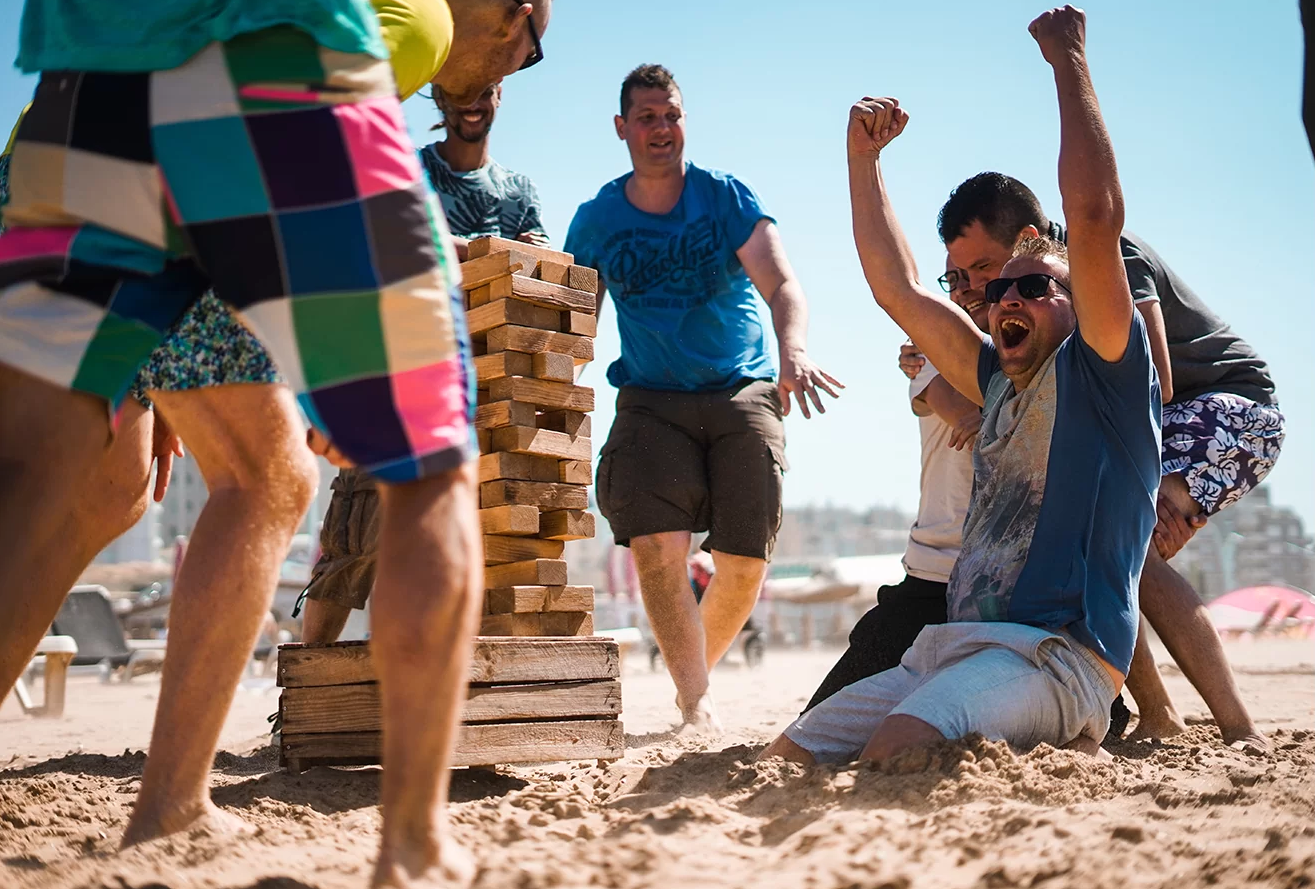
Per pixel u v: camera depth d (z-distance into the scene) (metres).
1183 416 4.14
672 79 5.13
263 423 2.39
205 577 2.36
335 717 3.29
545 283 3.76
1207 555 51.28
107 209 1.97
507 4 3.15
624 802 2.76
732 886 1.83
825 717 3.20
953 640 3.15
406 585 1.79
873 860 1.96
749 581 5.00
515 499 3.66
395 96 2.01
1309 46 2.24
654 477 4.84
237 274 1.90
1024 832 2.13
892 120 3.81
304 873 2.04
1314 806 2.50
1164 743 3.87
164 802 2.33
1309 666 10.09
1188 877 1.89
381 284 1.87
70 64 1.98
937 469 4.29
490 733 3.24
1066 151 3.20
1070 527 3.17
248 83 1.90
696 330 5.01
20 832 2.66
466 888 1.78
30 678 12.30
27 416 2.04
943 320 3.74
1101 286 3.15
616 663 3.51
